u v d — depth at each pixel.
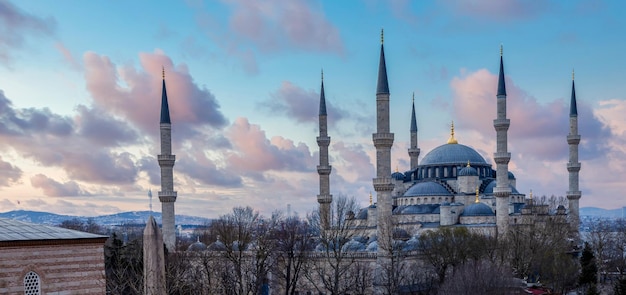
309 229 145.62
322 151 154.50
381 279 112.56
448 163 177.50
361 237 146.62
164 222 140.88
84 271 60.28
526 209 156.12
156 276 49.22
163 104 144.62
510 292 97.19
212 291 83.69
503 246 126.06
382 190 117.62
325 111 156.12
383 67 120.31
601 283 151.00
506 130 145.62
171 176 142.88
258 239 118.56
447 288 96.88
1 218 65.00
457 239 119.69
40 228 62.38
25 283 56.47
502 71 148.00
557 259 126.25
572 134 177.25
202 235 195.12
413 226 156.00
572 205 175.75
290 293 117.69
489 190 171.25
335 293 106.94
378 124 119.06
